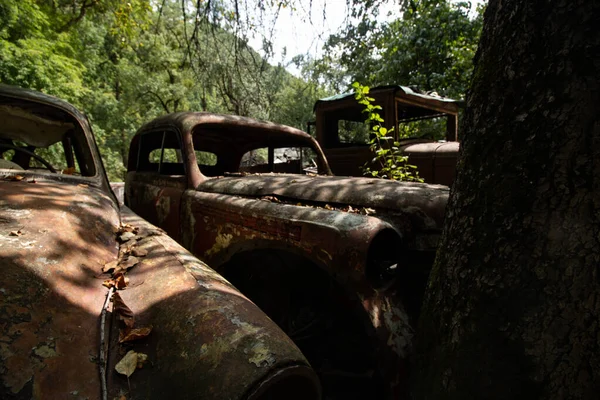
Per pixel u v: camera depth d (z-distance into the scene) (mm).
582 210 927
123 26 11219
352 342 1768
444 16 9734
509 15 1073
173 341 987
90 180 2301
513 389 988
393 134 4828
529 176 997
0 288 972
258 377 843
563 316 944
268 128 3457
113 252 1498
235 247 2195
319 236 1673
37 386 816
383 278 1656
